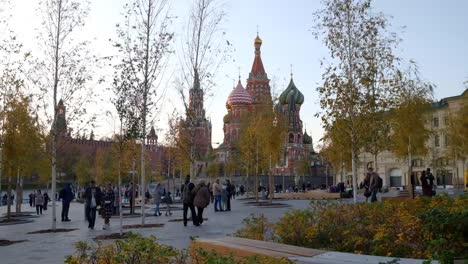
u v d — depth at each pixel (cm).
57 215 3616
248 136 5222
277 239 1191
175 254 725
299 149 10638
